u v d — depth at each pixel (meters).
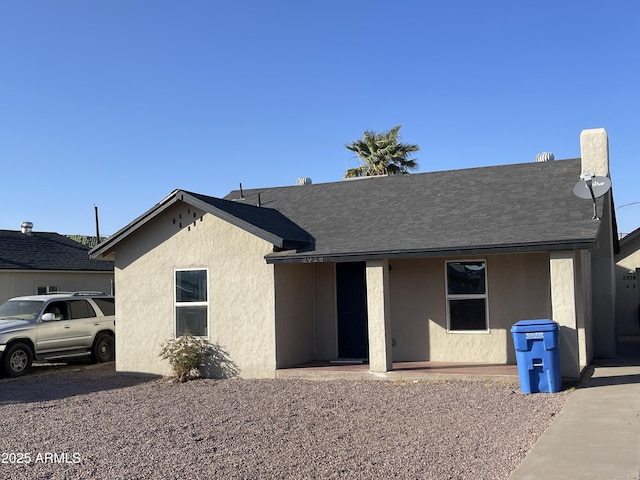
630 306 23.36
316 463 6.86
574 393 10.08
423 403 9.97
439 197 14.62
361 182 17.11
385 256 12.17
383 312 12.45
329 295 15.05
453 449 7.18
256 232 13.09
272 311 13.39
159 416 9.85
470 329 13.79
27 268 24.08
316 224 14.71
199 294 14.18
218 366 13.77
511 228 11.94
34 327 16.22
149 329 14.58
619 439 7.12
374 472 6.45
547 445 7.01
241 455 7.33
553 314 11.11
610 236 15.58
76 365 17.78
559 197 13.01
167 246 14.51
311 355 14.89
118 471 6.89
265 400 10.88
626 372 12.20
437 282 14.09
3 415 10.45
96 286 27.48
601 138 14.09
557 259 11.09
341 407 9.95
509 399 9.99
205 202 13.66
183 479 6.50
